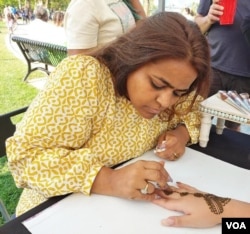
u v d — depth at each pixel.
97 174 0.59
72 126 0.60
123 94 0.66
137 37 0.58
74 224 0.51
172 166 0.71
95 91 0.62
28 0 3.88
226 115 0.76
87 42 1.10
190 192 0.60
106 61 0.66
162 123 0.79
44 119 0.58
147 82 0.58
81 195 0.58
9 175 1.86
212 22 1.41
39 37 3.20
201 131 0.81
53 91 0.59
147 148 0.77
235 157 0.77
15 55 4.17
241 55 1.42
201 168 0.71
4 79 3.51
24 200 0.72
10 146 0.60
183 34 0.56
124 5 1.18
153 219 0.54
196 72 0.58
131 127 0.71
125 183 0.57
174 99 0.62
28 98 3.07
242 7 1.34
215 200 0.56
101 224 0.52
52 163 0.58
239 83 1.47
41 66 3.73
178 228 0.52
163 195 0.59
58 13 3.58
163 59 0.54
